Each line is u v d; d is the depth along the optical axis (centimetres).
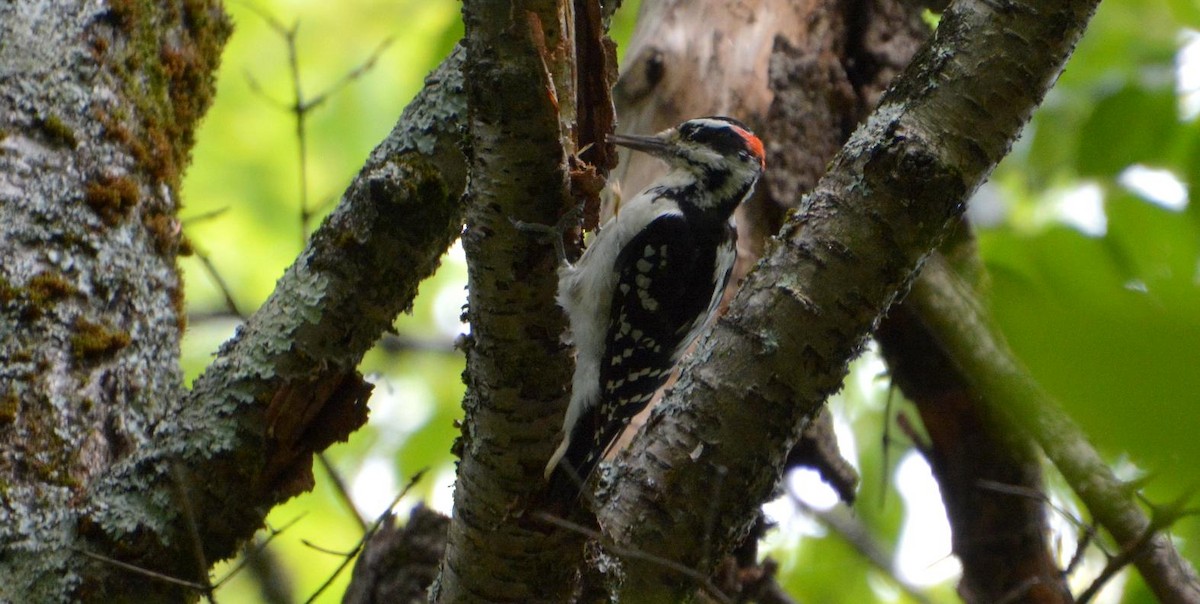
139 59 903
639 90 1103
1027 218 1238
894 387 1097
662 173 1088
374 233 798
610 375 906
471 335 621
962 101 705
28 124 839
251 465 792
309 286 805
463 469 636
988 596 1057
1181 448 234
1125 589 884
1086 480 804
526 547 639
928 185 700
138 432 827
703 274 959
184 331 916
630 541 733
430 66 1268
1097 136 1030
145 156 884
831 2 1153
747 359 735
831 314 721
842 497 1090
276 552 1323
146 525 764
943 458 1092
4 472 761
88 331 816
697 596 805
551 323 580
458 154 799
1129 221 846
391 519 966
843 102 1132
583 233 861
